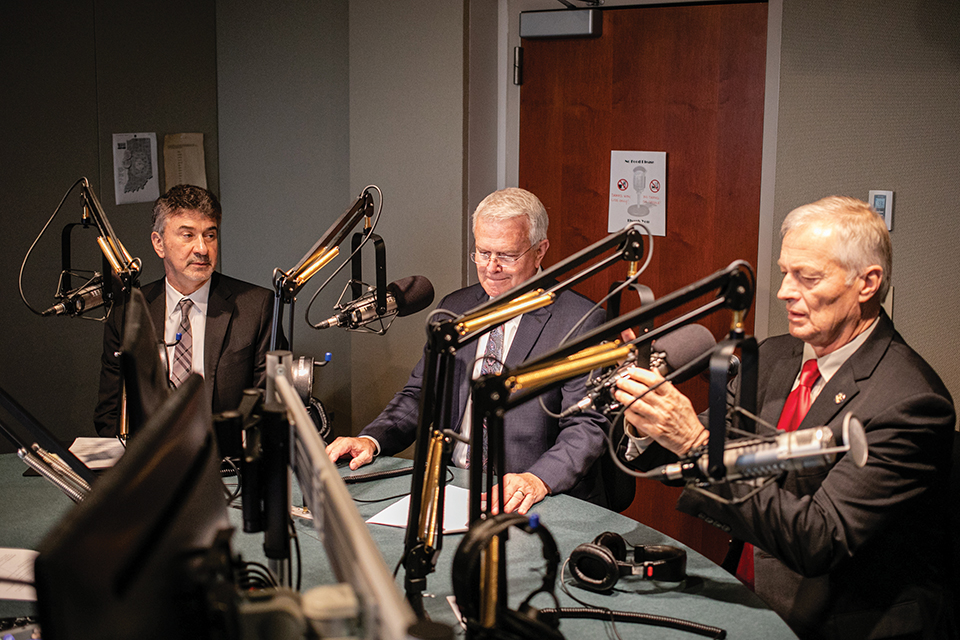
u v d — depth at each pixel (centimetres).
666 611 142
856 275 157
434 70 316
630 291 312
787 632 135
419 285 216
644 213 304
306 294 364
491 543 106
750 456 116
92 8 316
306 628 92
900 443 151
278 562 131
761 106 277
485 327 127
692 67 288
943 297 251
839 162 262
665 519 312
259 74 358
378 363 348
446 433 129
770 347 188
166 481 87
